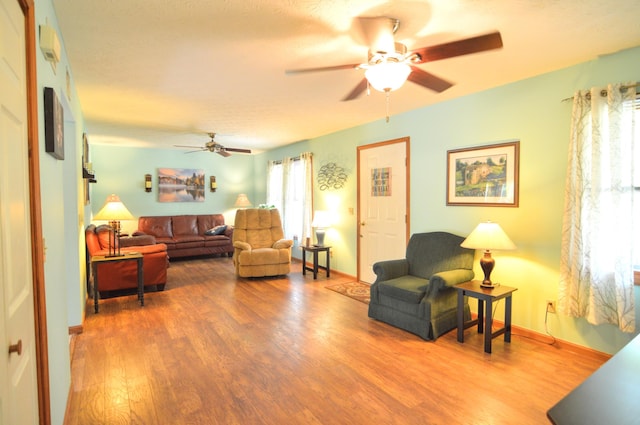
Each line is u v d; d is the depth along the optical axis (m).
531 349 2.89
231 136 5.87
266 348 2.91
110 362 2.66
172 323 3.46
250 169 8.47
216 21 2.04
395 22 1.91
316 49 2.43
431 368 2.58
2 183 0.95
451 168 3.73
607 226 2.59
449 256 3.50
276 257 5.34
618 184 2.52
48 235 1.61
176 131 5.39
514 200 3.20
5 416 0.92
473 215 3.54
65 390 1.99
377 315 3.54
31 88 1.26
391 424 1.96
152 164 7.39
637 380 1.08
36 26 1.41
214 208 8.10
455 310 3.34
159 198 7.46
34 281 1.27
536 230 3.06
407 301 3.23
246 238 5.77
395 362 2.67
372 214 4.82
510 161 3.21
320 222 5.33
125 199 7.16
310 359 2.72
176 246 6.71
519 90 3.13
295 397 2.21
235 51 2.45
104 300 4.22
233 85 3.20
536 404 2.14
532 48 2.46
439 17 2.03
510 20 2.06
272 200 7.50
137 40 2.28
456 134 3.67
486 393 2.26
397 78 1.99
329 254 5.57
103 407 2.10
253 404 2.14
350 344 2.99
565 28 2.17
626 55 2.51
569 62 2.72
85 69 2.77
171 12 1.94
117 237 4.65
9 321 0.98
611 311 2.59
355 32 1.86
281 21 2.05
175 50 2.43
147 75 2.92
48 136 1.58
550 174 2.96
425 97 3.63
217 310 3.86
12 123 1.05
